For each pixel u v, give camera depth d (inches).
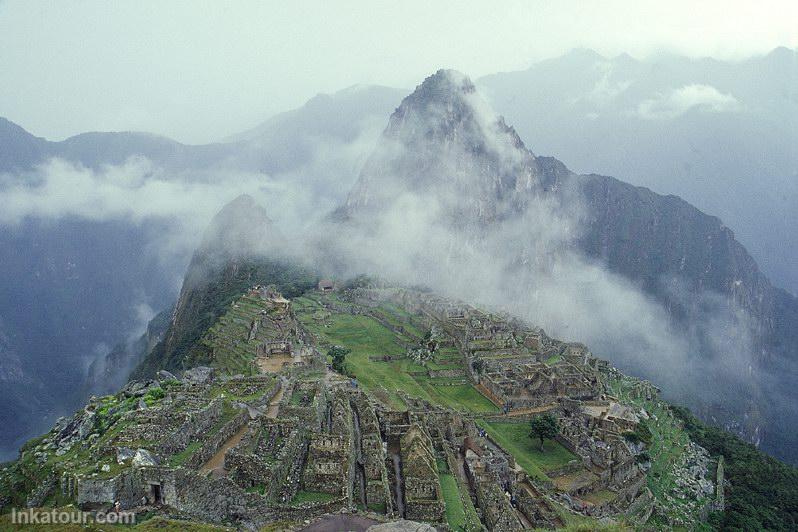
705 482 7027.6
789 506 7273.6
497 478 4133.9
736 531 6161.4
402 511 3029.0
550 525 3860.7
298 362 5748.0
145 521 2059.5
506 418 6501.0
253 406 3174.2
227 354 6820.9
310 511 2394.2
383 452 3511.3
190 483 2192.4
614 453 5836.6
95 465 2244.1
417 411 4817.9
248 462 2460.6
